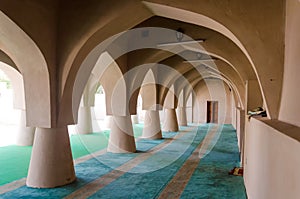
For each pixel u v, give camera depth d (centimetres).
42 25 416
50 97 454
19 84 813
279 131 190
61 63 450
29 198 419
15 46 422
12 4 358
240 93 795
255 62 309
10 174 549
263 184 262
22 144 848
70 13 439
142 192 462
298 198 137
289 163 159
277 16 304
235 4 322
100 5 418
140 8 398
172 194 453
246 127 507
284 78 288
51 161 479
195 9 338
